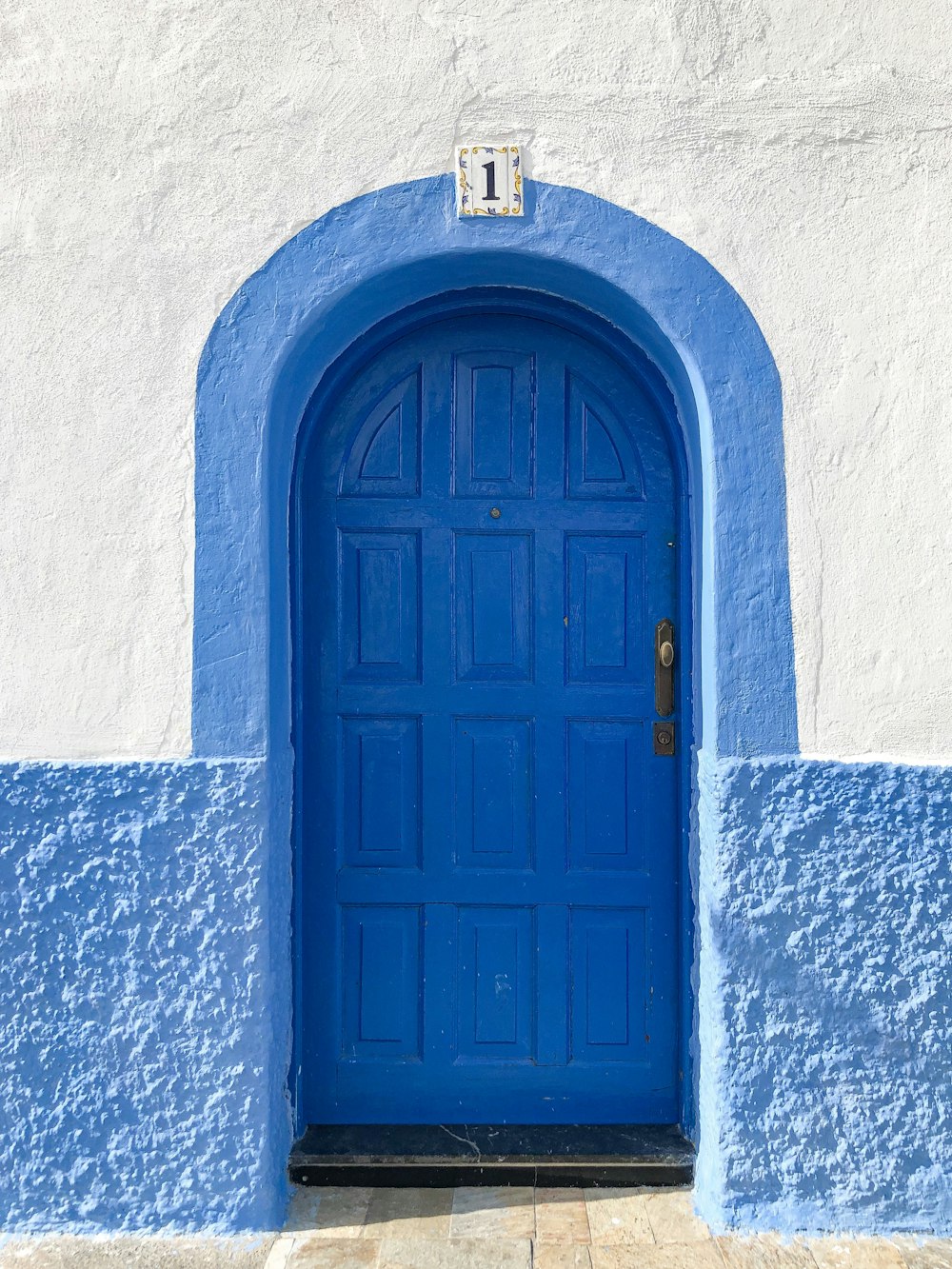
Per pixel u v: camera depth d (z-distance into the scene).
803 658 2.72
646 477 3.09
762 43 2.73
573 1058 3.06
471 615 3.08
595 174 2.71
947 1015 2.70
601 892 3.07
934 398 2.73
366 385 3.09
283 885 2.84
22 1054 2.67
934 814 2.70
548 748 3.08
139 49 2.71
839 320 2.72
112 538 2.71
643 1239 2.63
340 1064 3.04
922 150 2.74
